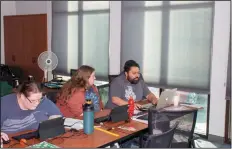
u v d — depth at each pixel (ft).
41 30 17.47
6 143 6.18
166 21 13.34
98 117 8.15
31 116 7.20
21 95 6.92
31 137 6.49
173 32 13.19
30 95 6.78
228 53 11.60
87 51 16.63
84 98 8.64
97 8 15.83
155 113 6.64
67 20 17.43
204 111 12.50
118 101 9.79
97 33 16.02
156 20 13.66
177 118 6.91
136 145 7.45
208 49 12.20
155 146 5.84
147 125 7.48
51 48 18.44
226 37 11.62
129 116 8.10
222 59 11.84
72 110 8.42
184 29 12.83
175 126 6.50
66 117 8.18
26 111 7.14
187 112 7.01
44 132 6.39
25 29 18.28
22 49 18.66
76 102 8.49
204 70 12.42
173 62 13.34
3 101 7.06
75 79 8.83
